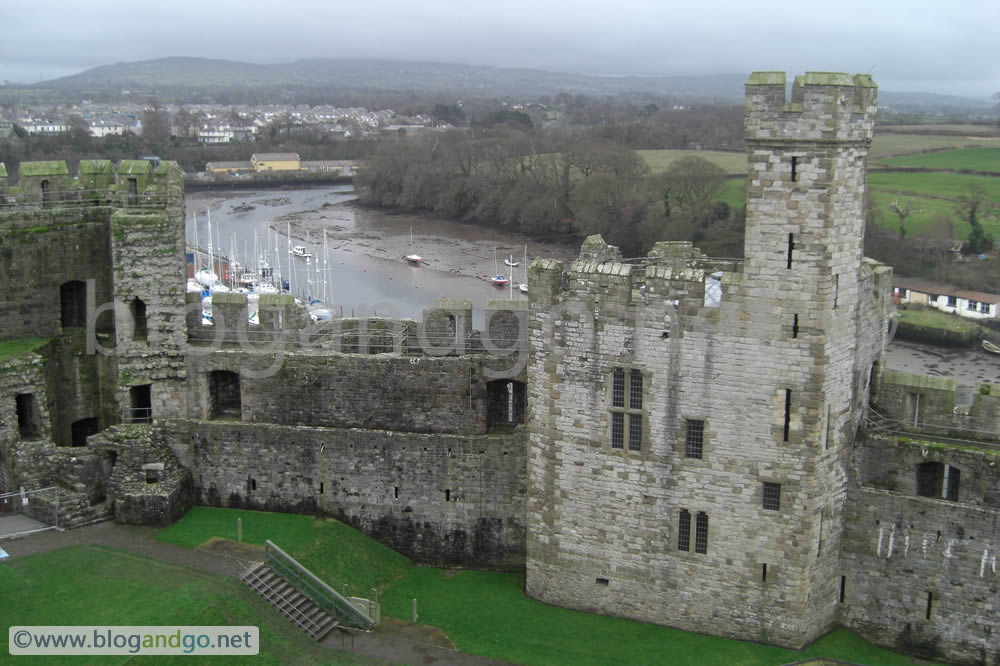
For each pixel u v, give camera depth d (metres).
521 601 48.91
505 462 51.72
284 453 54.22
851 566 45.12
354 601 46.47
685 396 43.44
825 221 39.66
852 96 38.97
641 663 43.28
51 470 53.31
